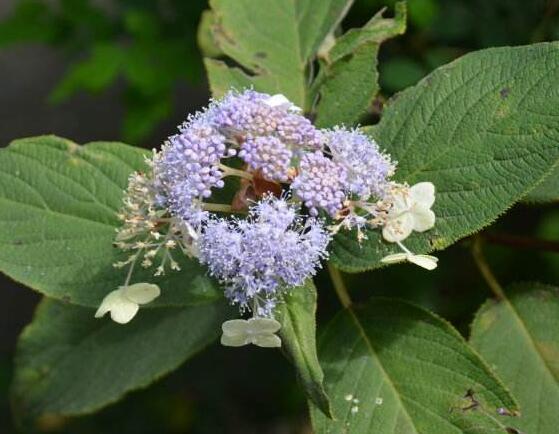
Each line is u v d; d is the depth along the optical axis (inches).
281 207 14.5
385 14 27.4
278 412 39.3
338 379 17.3
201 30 22.1
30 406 22.1
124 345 21.1
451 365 16.8
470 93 15.9
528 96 15.4
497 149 15.5
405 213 15.5
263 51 19.7
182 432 38.5
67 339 21.8
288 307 15.3
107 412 37.9
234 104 15.3
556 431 17.9
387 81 26.4
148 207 15.1
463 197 15.6
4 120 52.9
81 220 17.6
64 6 34.0
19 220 17.7
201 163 14.7
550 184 17.3
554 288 19.0
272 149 14.8
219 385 39.5
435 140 16.0
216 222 14.7
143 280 16.9
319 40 19.6
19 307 47.3
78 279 17.2
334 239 16.2
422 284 29.8
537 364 18.6
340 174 15.0
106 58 31.4
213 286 16.7
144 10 33.2
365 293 30.9
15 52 56.3
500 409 16.2
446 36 27.5
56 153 17.9
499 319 19.1
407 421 16.6
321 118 17.9
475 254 19.8
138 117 32.0
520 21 27.4
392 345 17.3
